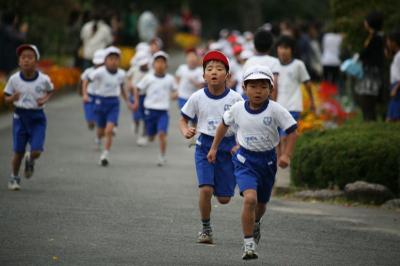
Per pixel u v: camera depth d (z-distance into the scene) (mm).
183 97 46312
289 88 35219
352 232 25719
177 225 25766
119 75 40219
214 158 22594
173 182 33844
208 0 172000
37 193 30312
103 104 40094
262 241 24125
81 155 40344
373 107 42031
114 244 23047
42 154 40094
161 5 135500
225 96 23734
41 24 75438
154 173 36031
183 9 152375
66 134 47562
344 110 50312
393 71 38406
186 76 46156
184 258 21703
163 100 40281
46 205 28125
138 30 103312
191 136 23328
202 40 174250
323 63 64312
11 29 63688
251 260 21766
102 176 34625
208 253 22344
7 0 70000
